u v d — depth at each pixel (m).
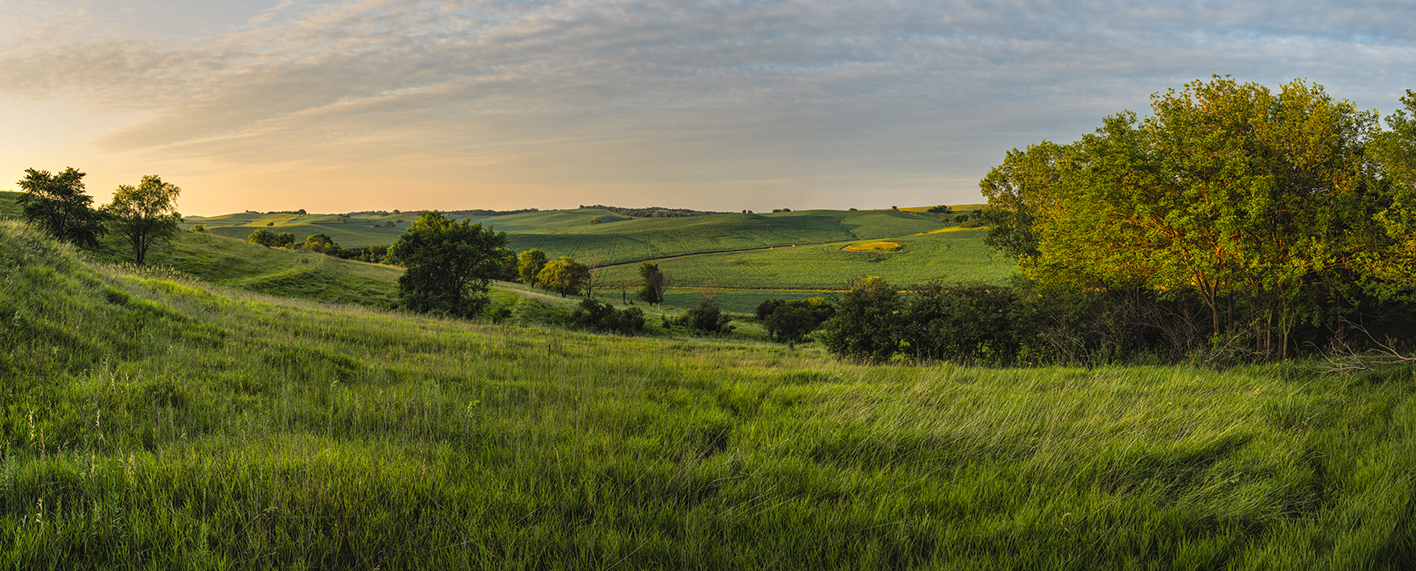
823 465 5.25
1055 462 5.20
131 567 3.13
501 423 6.04
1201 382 9.55
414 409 6.40
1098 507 4.22
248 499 3.77
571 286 98.50
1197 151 15.61
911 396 8.03
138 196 54.41
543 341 15.77
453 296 43.66
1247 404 7.59
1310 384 9.43
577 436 5.57
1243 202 14.55
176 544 3.25
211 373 7.57
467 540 3.42
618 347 16.17
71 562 3.21
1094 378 10.12
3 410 5.27
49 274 10.34
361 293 58.62
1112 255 17.50
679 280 120.56
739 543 3.67
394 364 9.91
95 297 10.18
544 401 7.39
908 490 4.63
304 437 5.20
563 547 3.53
